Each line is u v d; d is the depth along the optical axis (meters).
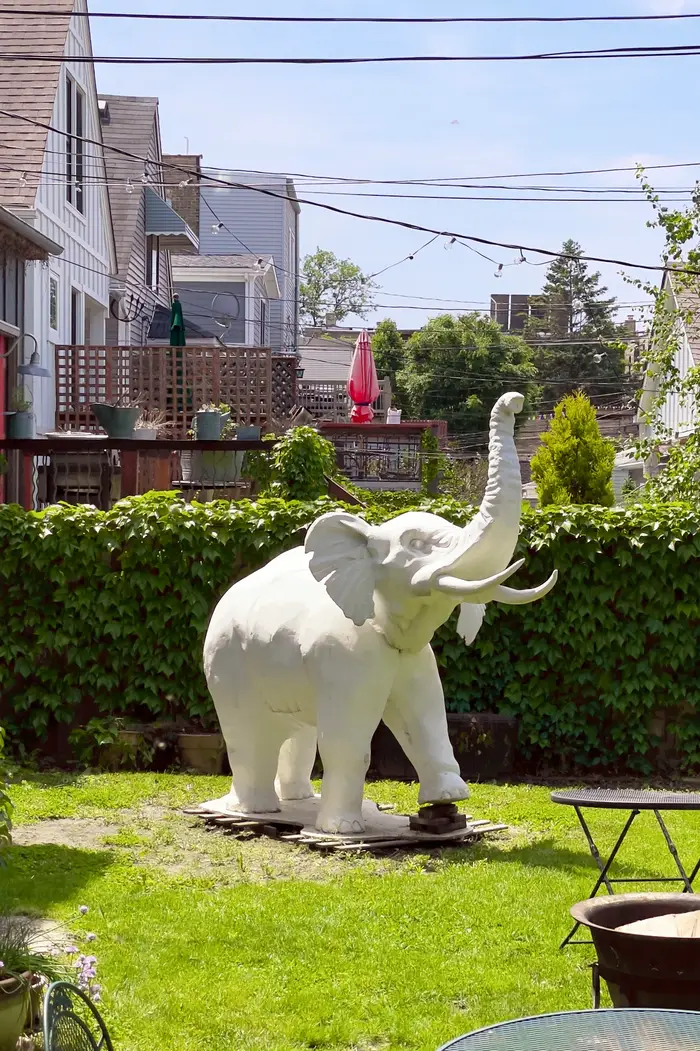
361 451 24.69
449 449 39.91
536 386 55.25
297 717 9.21
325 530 8.39
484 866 8.01
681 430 18.56
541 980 5.94
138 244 28.25
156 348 20.34
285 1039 5.28
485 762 11.57
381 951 6.33
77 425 20.69
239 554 12.52
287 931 6.61
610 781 11.73
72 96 22.25
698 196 17.09
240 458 16.72
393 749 11.62
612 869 7.89
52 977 5.11
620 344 18.33
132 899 7.23
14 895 7.28
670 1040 3.85
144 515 12.45
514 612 12.13
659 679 12.00
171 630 12.54
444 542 8.18
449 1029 5.31
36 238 17.69
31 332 19.05
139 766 12.02
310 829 8.83
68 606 12.53
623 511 12.04
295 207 56.06
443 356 53.69
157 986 5.83
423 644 8.68
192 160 39.31
